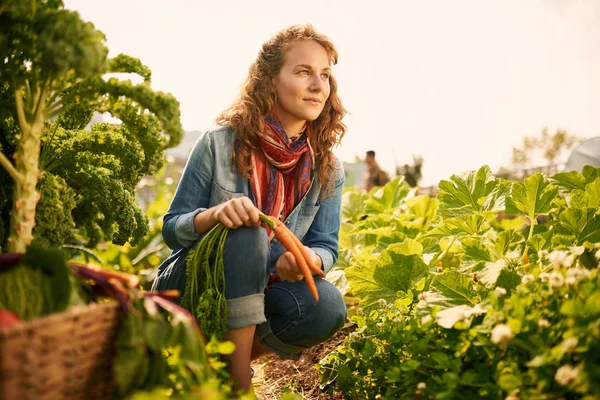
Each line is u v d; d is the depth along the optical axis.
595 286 1.75
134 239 2.48
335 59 2.47
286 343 2.37
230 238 2.11
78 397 1.33
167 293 1.63
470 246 2.79
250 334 2.12
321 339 2.38
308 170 2.47
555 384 1.63
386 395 2.08
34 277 1.44
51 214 1.96
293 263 2.17
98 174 2.16
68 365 1.29
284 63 2.37
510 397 1.60
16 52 1.65
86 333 1.34
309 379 2.88
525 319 1.75
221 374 1.79
